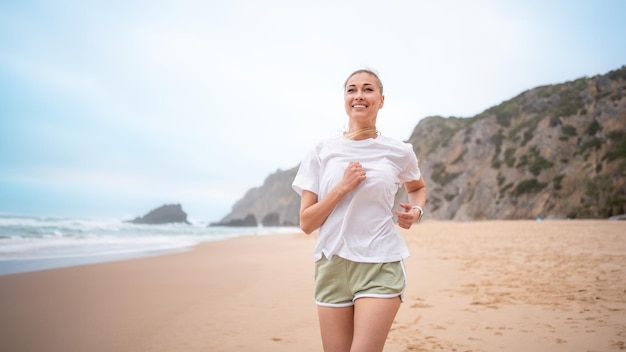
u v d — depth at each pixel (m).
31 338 3.84
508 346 3.36
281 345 3.60
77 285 6.74
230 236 29.97
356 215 1.97
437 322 4.17
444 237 19.00
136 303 5.37
